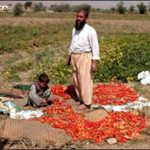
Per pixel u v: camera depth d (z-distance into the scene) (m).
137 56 10.31
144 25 25.36
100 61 9.73
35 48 13.92
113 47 13.15
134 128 4.94
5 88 7.38
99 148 4.32
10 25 19.84
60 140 4.58
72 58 5.83
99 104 6.12
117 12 43.66
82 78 5.73
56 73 8.60
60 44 15.10
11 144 4.40
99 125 4.93
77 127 4.83
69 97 6.49
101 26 24.41
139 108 5.84
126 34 19.53
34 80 8.34
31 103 5.96
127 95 6.48
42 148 4.31
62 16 32.06
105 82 8.08
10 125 5.01
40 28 20.00
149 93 6.86
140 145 4.48
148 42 14.88
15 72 8.95
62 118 5.23
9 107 5.65
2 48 12.35
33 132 4.78
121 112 5.53
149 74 7.92
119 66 8.88
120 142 4.57
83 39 5.63
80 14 5.54
